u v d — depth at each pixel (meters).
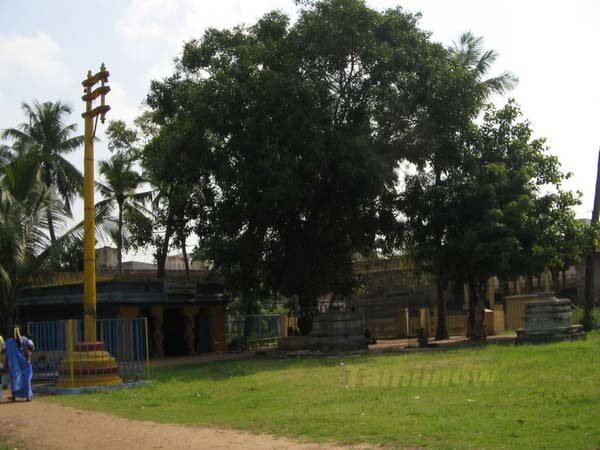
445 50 28.56
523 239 27.50
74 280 29.12
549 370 14.08
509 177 28.38
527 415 9.30
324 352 24.88
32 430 10.73
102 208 32.25
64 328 17.58
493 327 33.47
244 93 25.36
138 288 27.61
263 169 25.08
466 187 27.88
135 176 34.16
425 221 29.62
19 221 21.72
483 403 10.52
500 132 29.62
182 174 26.72
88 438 9.86
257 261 29.31
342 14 26.58
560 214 28.94
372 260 41.97
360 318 26.02
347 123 27.48
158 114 30.47
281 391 13.62
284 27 28.83
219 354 29.41
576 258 29.28
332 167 26.92
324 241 30.19
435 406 10.55
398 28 27.72
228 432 9.68
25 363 14.46
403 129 27.86
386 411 10.37
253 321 35.19
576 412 9.27
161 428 10.33
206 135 27.00
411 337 36.47
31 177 23.33
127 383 16.12
